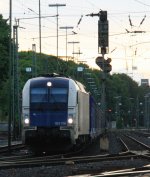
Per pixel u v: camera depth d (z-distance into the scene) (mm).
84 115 60344
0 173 32594
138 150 62562
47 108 52094
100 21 54312
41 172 33406
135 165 38594
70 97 52250
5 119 153875
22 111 52594
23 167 37031
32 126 52000
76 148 58375
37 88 52719
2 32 110375
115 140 107562
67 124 51812
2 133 137875
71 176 30953
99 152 57719
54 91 52406
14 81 105625
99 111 109250
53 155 49812
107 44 54719
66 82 52906
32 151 56750
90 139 73312
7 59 109188
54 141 52062
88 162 41344
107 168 36250
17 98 104000
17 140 101812
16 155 53375
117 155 48656
